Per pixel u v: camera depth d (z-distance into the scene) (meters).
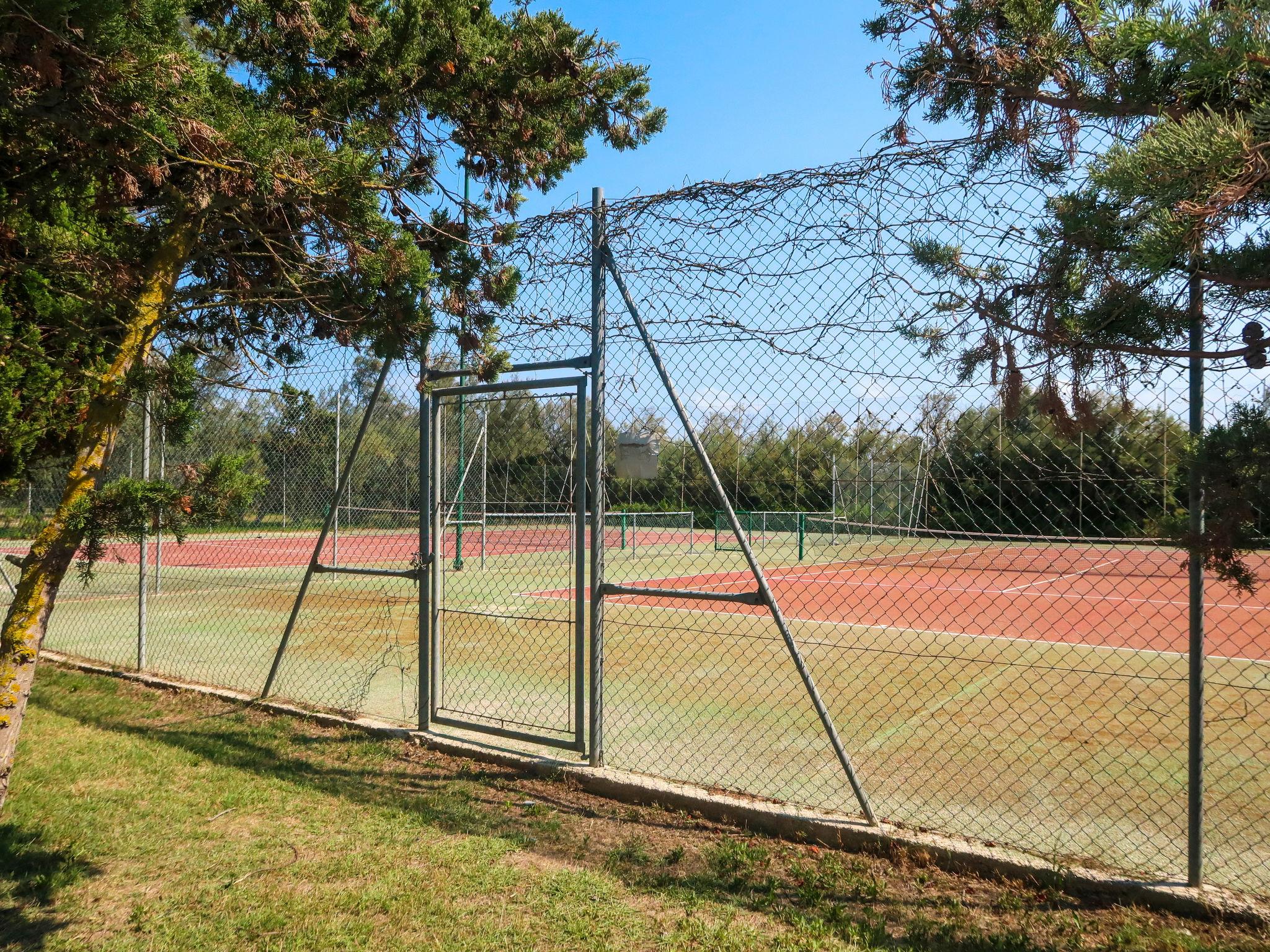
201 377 4.13
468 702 7.00
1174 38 2.16
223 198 3.66
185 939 3.26
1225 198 2.03
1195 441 2.63
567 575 5.45
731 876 3.77
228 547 21.67
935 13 2.85
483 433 5.89
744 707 6.84
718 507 4.58
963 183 3.86
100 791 4.78
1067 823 4.35
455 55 5.55
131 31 2.99
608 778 4.82
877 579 17.50
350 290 4.13
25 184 3.83
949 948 3.16
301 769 5.19
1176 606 13.47
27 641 3.38
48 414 5.57
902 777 5.08
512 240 5.41
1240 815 4.44
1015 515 3.65
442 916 3.43
